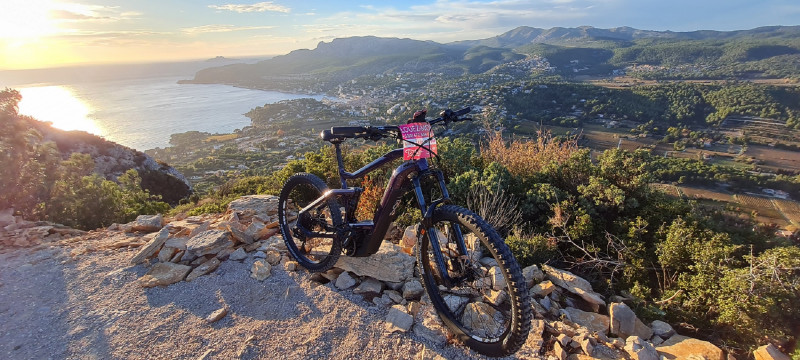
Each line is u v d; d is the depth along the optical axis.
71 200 5.87
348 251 3.02
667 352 2.64
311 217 3.39
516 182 5.34
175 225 4.55
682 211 4.40
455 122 2.67
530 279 3.40
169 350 2.48
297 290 3.13
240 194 8.48
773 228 4.20
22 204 5.45
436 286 2.73
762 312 2.88
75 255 3.79
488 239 2.11
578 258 4.23
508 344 2.14
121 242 4.06
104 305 2.97
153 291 3.16
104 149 27.83
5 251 3.93
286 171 7.68
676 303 3.42
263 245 3.89
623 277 3.87
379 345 2.51
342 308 2.88
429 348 2.48
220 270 3.44
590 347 2.48
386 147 6.05
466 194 5.10
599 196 4.56
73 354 2.45
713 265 3.40
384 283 3.17
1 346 2.52
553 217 4.62
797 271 3.14
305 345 2.51
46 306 2.97
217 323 2.75
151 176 28.48
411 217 4.57
